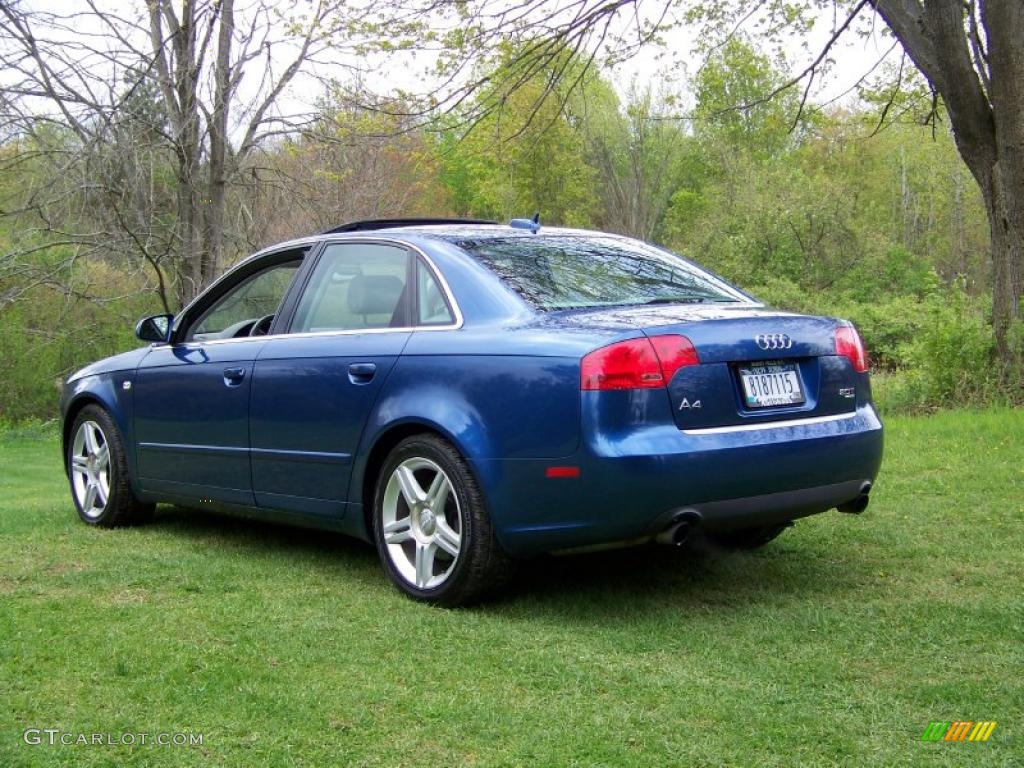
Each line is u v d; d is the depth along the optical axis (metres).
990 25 11.46
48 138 14.93
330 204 17.94
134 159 14.83
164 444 6.07
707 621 4.39
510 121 14.88
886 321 24.09
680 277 5.23
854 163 44.16
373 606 4.63
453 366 4.59
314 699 3.49
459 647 4.05
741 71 14.55
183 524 6.61
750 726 3.28
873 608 4.52
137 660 3.86
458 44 12.62
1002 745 3.13
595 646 4.06
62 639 4.10
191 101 15.58
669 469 4.13
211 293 6.09
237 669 3.76
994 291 12.13
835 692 3.56
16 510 7.35
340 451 5.05
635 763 3.04
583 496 4.18
